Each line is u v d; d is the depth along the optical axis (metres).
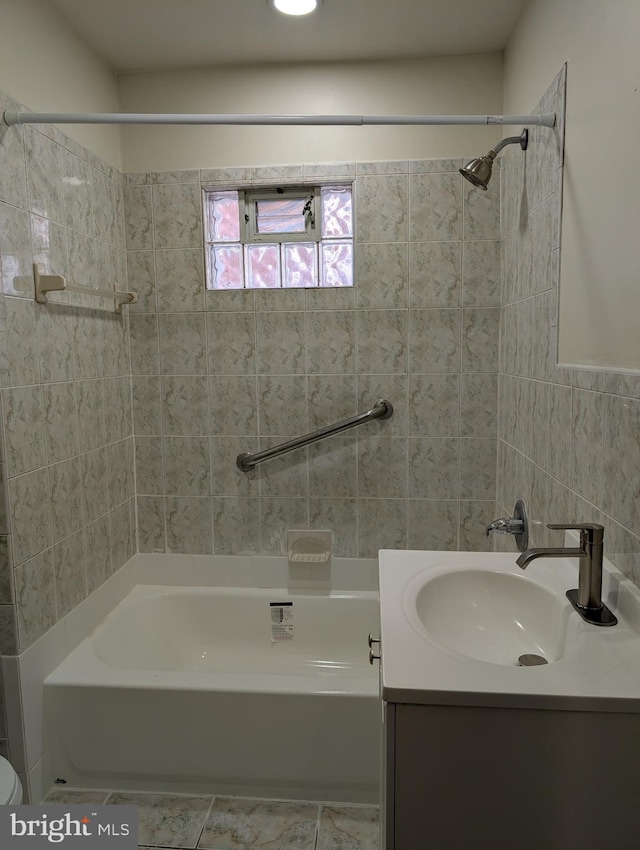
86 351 1.99
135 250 2.29
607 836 0.88
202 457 2.37
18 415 1.59
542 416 1.64
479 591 1.35
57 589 1.79
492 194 2.15
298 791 1.70
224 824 1.60
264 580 2.40
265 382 2.31
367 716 1.64
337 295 2.24
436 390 2.25
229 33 1.96
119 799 1.70
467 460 2.27
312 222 2.29
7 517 1.55
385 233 2.20
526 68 1.80
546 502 1.60
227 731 1.69
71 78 1.91
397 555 1.46
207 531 2.40
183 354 2.33
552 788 0.88
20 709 1.61
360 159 2.18
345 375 2.28
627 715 0.85
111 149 2.19
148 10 1.81
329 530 2.35
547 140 1.57
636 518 1.05
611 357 1.17
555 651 1.18
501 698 0.85
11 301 1.56
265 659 2.34
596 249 1.24
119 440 2.26
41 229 1.71
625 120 1.10
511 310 2.01
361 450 2.31
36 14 1.71
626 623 1.06
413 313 2.22
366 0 1.77
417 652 0.97
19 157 1.60
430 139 2.15
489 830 0.90
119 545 2.26
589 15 1.27
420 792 0.90
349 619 2.31
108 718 1.71
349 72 2.17
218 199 2.32
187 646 2.36
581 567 1.13
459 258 2.18
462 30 1.96
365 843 1.53
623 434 1.10
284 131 2.19
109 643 2.03
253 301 2.28
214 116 1.57
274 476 2.35
